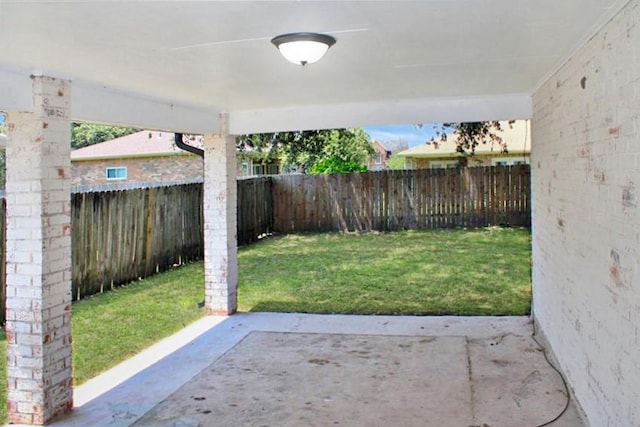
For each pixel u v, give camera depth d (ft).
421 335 17.70
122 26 8.64
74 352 16.51
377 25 8.94
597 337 10.21
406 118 17.99
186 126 17.90
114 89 14.11
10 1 7.38
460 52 11.02
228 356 16.07
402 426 11.39
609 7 8.17
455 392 13.06
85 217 23.50
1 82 10.69
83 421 11.89
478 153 55.57
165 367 15.23
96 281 24.21
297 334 18.15
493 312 20.31
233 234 20.88
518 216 43.11
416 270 28.17
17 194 11.54
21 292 11.63
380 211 44.29
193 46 10.03
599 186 9.88
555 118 14.02
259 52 10.59
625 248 8.36
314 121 18.74
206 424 11.73
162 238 29.27
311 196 44.50
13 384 11.80
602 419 9.91
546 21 8.86
